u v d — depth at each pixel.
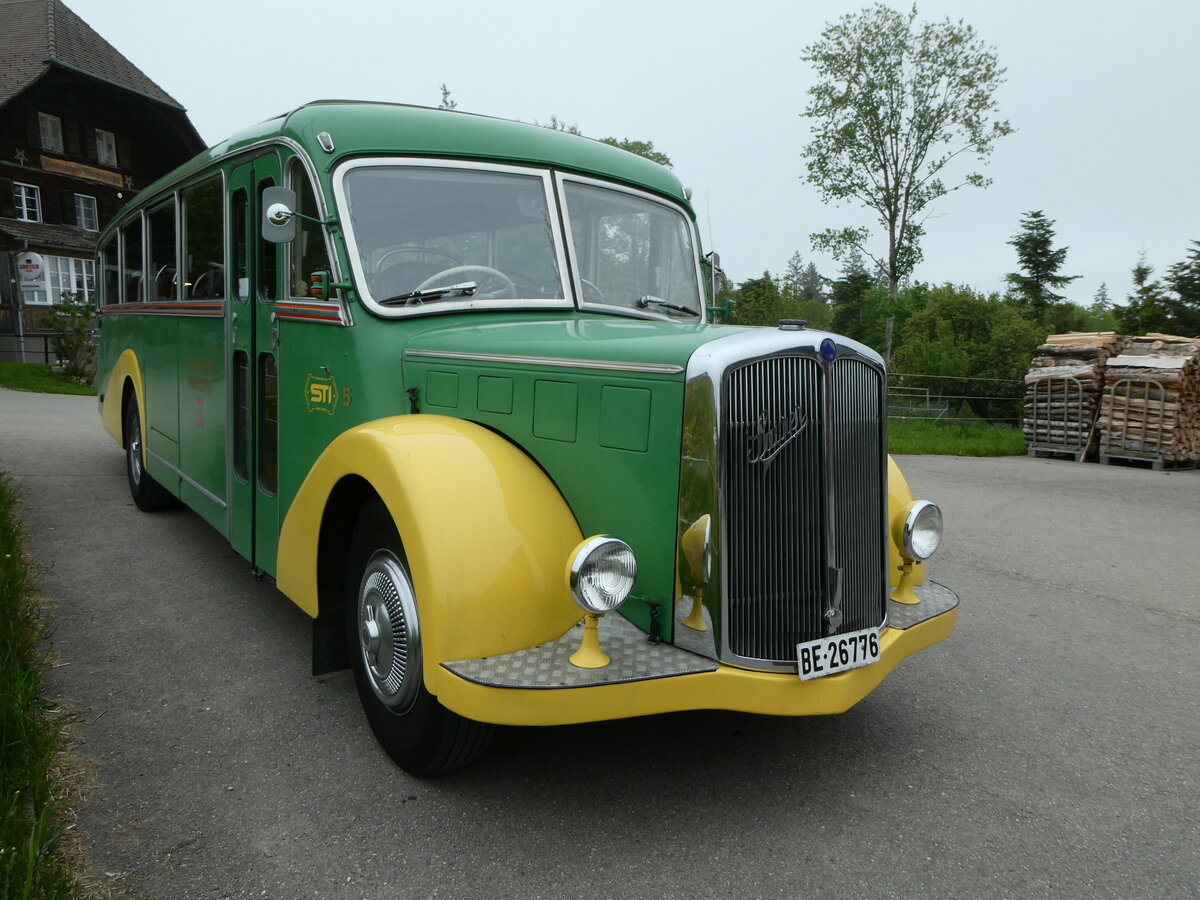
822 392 2.70
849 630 2.85
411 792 2.86
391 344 3.38
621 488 2.75
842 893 2.41
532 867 2.48
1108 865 2.59
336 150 3.49
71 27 27.25
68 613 4.39
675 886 2.42
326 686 3.66
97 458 8.80
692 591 2.63
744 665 2.63
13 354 24.38
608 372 2.77
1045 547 6.89
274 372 3.98
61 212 26.30
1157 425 12.34
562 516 2.81
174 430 5.36
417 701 2.80
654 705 2.50
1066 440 13.70
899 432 17.14
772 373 2.62
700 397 2.56
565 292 3.82
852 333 51.03
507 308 3.66
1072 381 13.55
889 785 3.02
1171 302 30.64
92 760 2.98
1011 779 3.10
